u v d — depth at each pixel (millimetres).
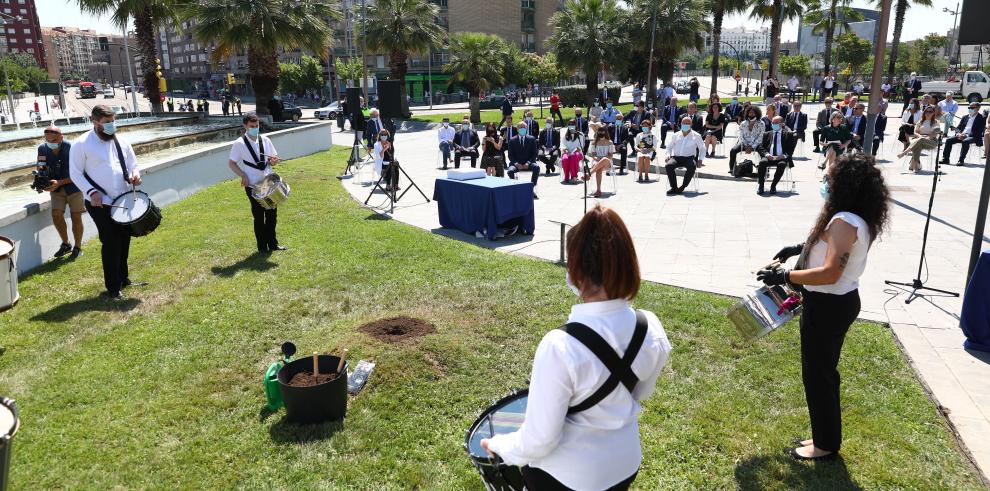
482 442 1967
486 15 71938
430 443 3787
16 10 147625
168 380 4570
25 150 17203
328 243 8641
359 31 36031
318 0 25078
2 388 4422
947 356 4797
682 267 7457
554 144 15930
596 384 1709
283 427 3926
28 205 7484
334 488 3357
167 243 8648
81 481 3400
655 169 15922
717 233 9164
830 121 16391
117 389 4434
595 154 13086
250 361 4891
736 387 4383
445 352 4836
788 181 13266
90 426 3938
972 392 4223
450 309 5945
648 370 1816
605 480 1818
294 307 6074
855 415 3963
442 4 72000
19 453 3637
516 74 54750
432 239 8891
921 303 5973
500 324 5551
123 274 6734
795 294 3332
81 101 95438
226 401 4246
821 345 3201
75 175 6020
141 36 27859
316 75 69062
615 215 1772
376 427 3922
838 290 3070
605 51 34000
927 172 14188
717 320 5582
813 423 3414
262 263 7645
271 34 23016
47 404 4215
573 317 1801
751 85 71000
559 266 7461
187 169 12648
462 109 49844
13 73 74812
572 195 12664
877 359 4738
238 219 10242
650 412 4090
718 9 38094
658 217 10359
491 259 7781
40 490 3318
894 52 41844
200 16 22891
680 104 37312
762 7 39938
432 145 23719
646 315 1856
